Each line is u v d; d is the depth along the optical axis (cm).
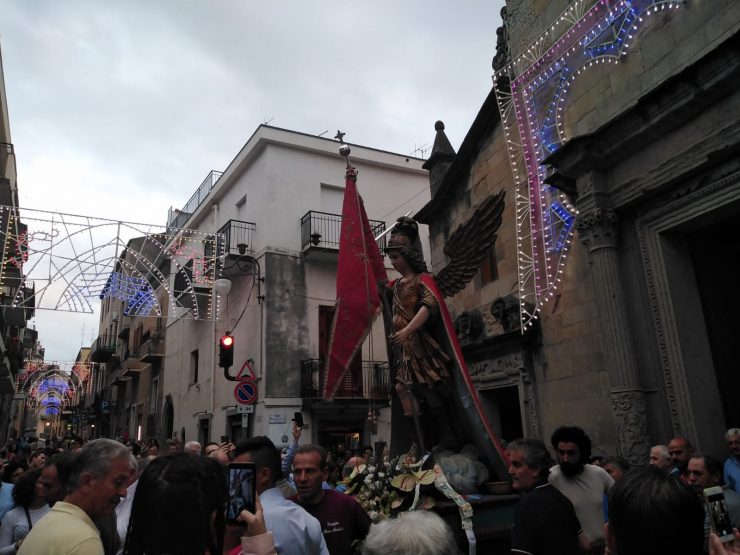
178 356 2247
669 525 141
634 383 661
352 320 484
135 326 3006
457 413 458
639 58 724
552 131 884
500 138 1054
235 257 1695
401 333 442
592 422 782
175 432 2156
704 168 617
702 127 610
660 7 690
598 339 782
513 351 950
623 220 725
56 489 385
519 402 953
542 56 911
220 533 184
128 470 234
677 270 673
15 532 427
